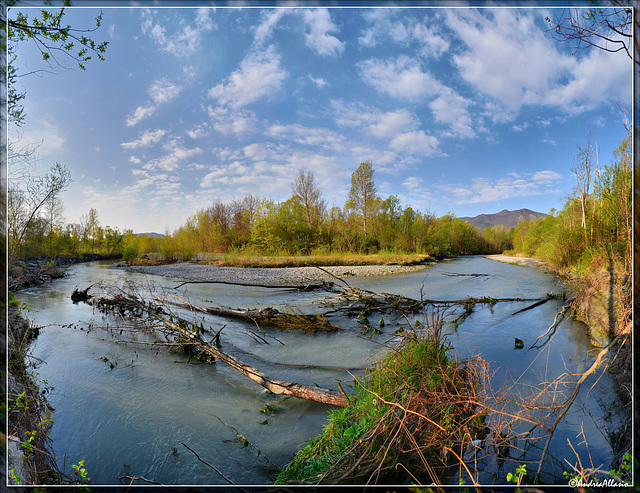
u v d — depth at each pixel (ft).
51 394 15.81
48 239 61.93
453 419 10.94
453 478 9.43
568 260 47.34
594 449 10.81
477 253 191.72
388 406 11.15
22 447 9.03
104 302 34.27
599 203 38.86
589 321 26.02
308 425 13.12
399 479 9.23
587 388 15.29
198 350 20.90
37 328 25.26
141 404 14.96
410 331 16.87
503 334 25.27
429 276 61.36
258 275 61.11
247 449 11.72
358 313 31.37
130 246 112.37
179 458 11.24
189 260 101.45
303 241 100.01
